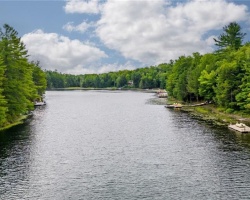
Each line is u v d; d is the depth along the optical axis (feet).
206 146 167.53
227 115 275.59
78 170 132.26
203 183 116.26
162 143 177.88
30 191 110.52
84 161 144.87
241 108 268.21
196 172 127.85
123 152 160.25
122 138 194.39
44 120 273.75
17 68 252.83
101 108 391.24
